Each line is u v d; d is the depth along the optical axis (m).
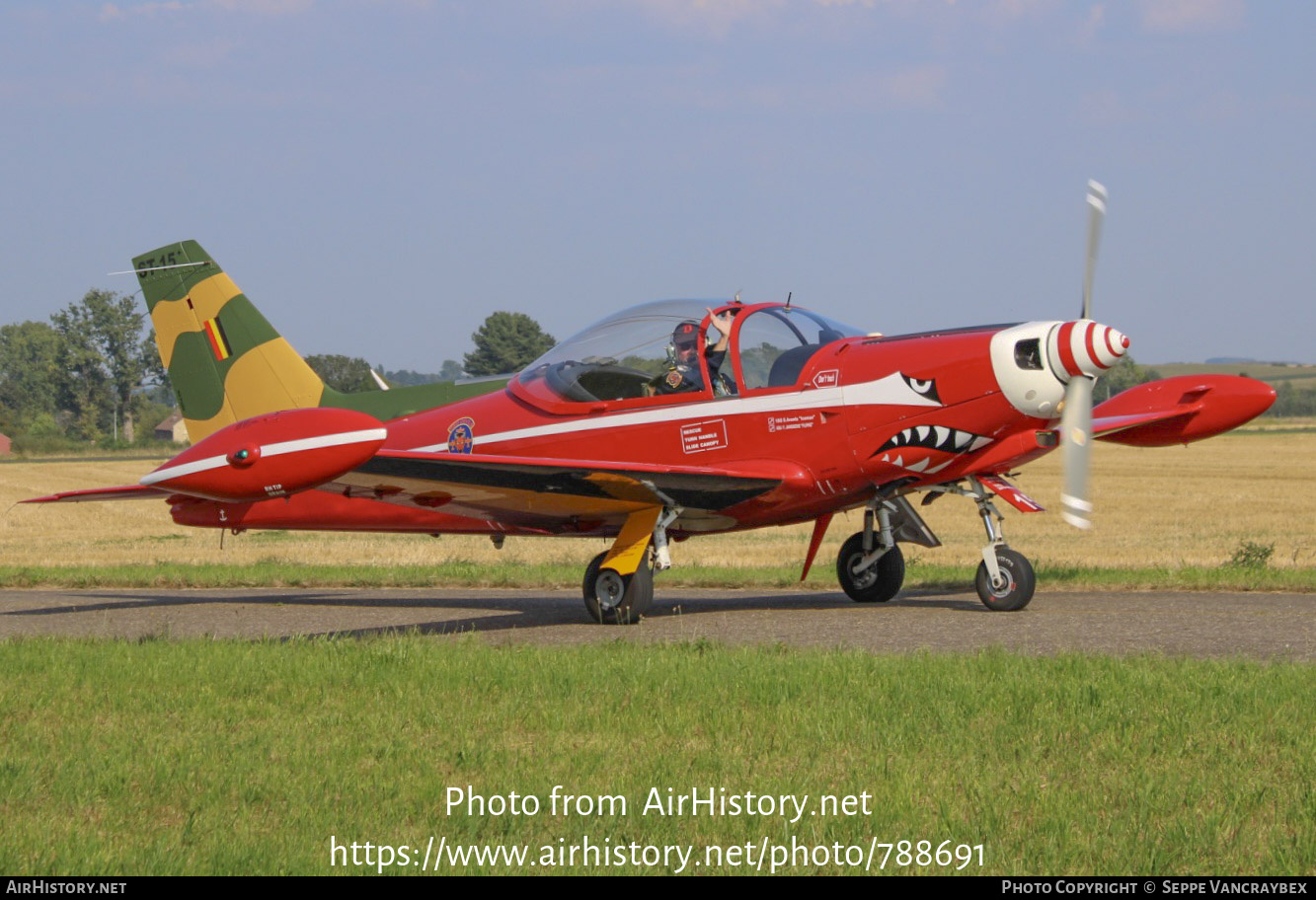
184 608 25.30
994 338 19.69
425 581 29.55
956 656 14.89
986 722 11.78
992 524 21.17
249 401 27.30
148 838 9.17
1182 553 34.94
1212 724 11.43
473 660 15.28
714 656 15.14
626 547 21.39
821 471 20.89
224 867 8.45
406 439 24.62
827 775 10.41
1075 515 19.50
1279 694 12.32
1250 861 8.38
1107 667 13.83
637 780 10.33
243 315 27.22
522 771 10.66
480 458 19.05
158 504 71.50
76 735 12.19
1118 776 10.12
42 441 170.50
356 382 165.00
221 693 14.09
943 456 20.28
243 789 10.15
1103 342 19.03
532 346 135.75
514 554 38.44
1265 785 9.73
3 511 66.81
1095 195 20.20
